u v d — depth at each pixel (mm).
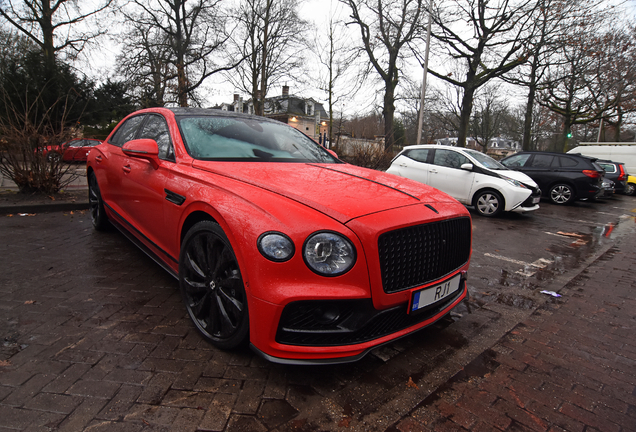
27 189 6387
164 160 2838
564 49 17328
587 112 24828
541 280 4035
